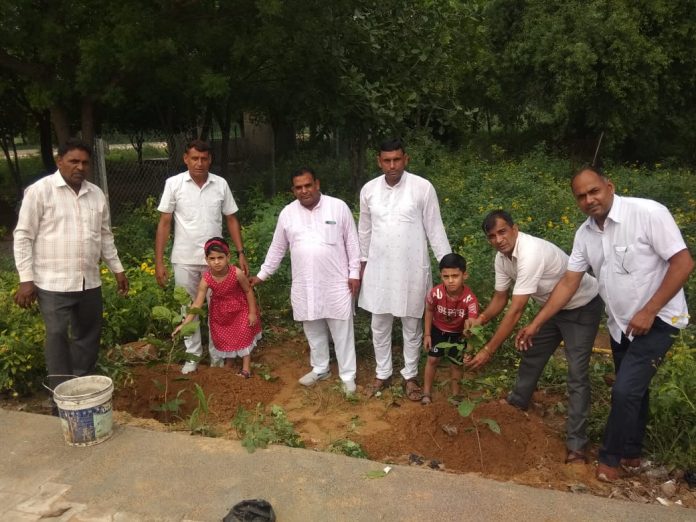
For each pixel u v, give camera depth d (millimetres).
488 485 3105
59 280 4164
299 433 4238
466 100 22016
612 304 3523
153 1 9211
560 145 22062
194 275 5180
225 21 10047
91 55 8797
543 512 2883
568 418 3891
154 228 9852
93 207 4270
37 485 3166
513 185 11281
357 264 4926
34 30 9250
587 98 18078
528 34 18938
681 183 12133
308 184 4684
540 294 4016
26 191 4039
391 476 3191
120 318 5633
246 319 5121
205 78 9414
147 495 3059
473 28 11516
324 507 2939
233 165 17328
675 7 17406
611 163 18422
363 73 10562
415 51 10531
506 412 4098
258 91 12766
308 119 12445
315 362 5121
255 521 2742
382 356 4953
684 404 3709
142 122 17891
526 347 3811
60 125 10797
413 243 4609
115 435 3672
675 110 20094
